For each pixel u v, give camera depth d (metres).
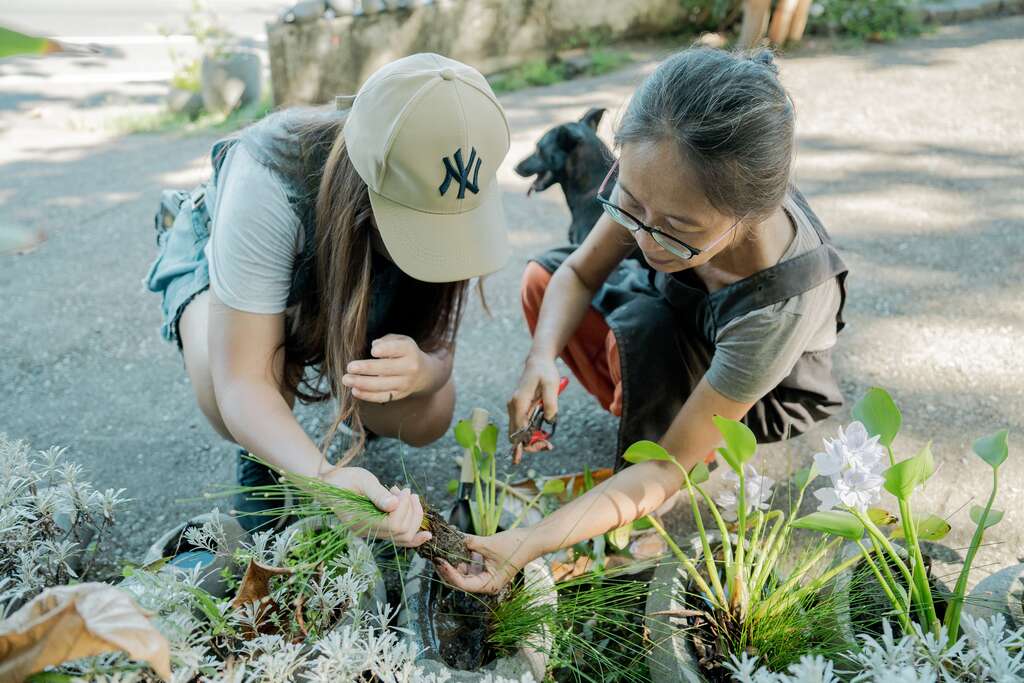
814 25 5.46
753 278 1.36
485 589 1.29
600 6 5.40
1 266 2.92
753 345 1.36
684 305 1.57
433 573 1.39
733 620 1.34
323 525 1.36
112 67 5.63
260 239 1.34
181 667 1.00
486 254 1.31
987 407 2.15
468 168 1.22
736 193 1.13
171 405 2.22
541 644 1.31
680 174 1.13
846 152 3.75
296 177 1.35
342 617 1.19
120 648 0.78
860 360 2.35
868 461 1.16
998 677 1.03
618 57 5.29
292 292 1.42
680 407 1.64
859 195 3.33
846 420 2.12
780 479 1.93
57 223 3.28
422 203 1.23
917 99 4.33
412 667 1.05
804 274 1.35
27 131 4.43
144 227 3.25
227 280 1.35
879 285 2.71
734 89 1.10
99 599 0.80
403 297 1.53
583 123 2.08
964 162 3.61
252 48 5.86
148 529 1.80
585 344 1.84
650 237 1.25
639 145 1.16
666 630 1.33
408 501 1.22
